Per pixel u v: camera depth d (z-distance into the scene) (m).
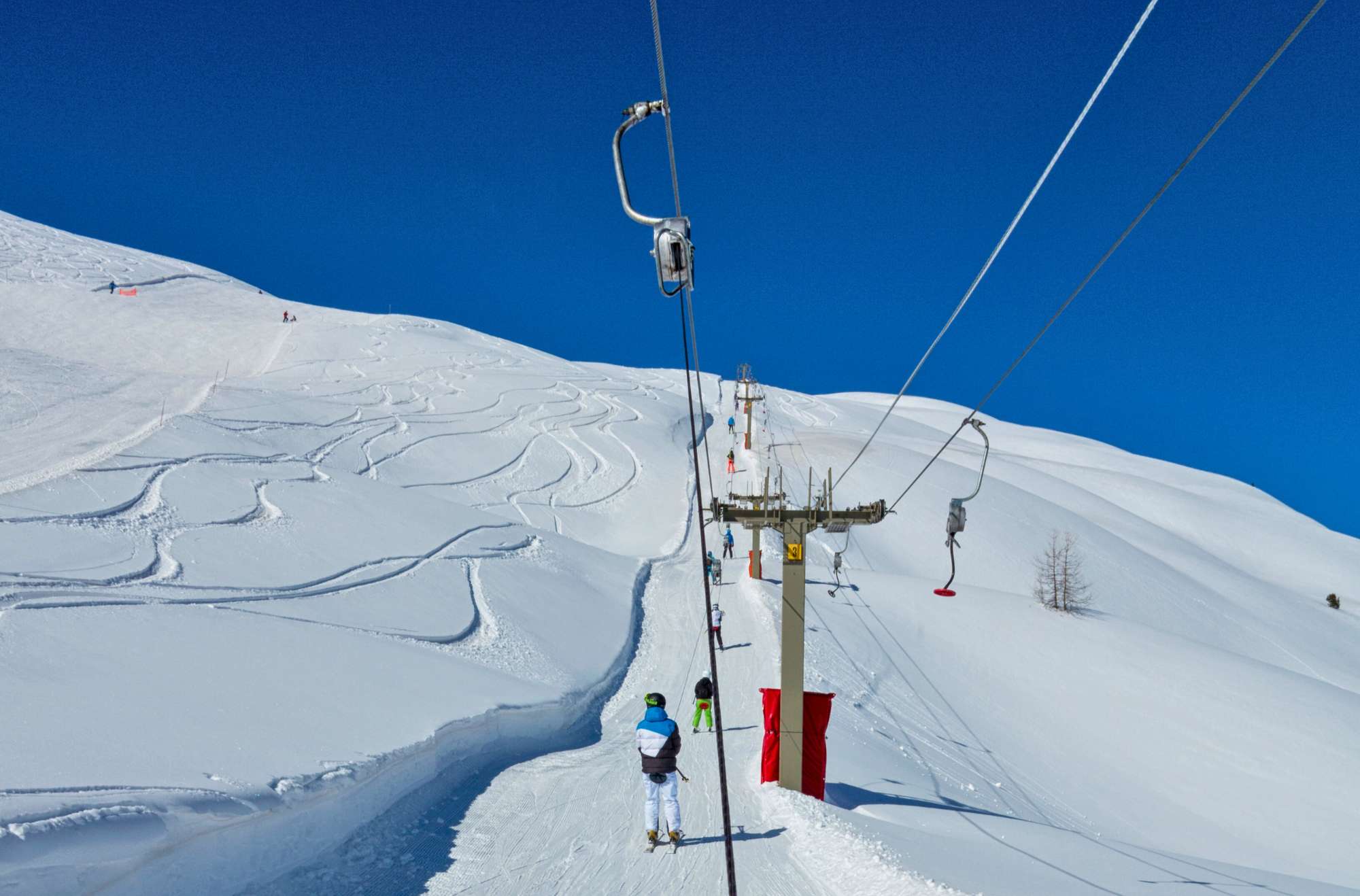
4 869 5.29
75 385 39.25
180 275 110.31
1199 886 9.05
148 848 6.34
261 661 12.26
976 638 28.88
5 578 13.34
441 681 13.84
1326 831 19.48
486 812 9.82
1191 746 23.47
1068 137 5.02
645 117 5.11
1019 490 60.56
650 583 30.70
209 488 22.92
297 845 7.84
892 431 97.12
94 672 10.20
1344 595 73.69
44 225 115.69
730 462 52.62
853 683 21.92
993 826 11.32
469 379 68.31
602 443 56.78
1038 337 8.02
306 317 97.25
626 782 11.28
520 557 26.53
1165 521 84.69
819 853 8.41
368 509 25.97
